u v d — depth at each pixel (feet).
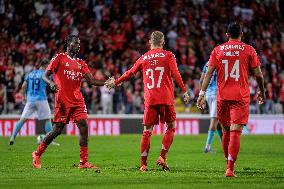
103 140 222.69
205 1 350.23
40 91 181.06
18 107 270.67
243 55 104.63
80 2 329.11
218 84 106.11
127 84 284.41
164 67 112.57
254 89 297.74
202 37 330.95
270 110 298.76
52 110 271.90
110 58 303.07
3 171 112.27
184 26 331.77
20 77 276.62
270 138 243.19
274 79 313.32
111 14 328.49
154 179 98.99
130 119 269.64
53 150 168.25
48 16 320.09
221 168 120.98
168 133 114.52
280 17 361.51
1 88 272.31
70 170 114.11
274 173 110.73
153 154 157.58
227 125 110.32
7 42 299.99
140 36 319.06
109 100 281.13
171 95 113.39
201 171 113.91
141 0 337.52
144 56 113.91
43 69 181.27
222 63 104.88
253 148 184.65
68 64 118.01
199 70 303.27
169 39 320.09
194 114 277.85
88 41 311.06
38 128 258.16
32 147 180.04
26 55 290.15
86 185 91.76
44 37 310.24
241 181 96.68
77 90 119.03
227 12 349.82
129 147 185.57
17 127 182.80
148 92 112.88
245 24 348.59
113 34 317.22
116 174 106.93
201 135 261.65
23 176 103.45
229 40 106.73
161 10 335.47
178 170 115.55
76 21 321.11
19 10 318.65
